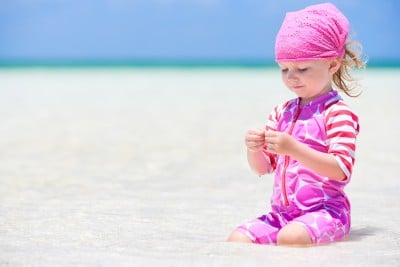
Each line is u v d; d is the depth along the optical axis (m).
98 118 17.02
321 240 4.77
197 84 34.81
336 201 4.97
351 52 5.18
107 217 5.85
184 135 13.27
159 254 4.41
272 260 4.25
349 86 5.42
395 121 15.59
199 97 24.55
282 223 5.02
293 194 5.02
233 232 4.95
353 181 8.12
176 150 11.14
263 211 6.35
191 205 6.63
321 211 4.89
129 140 12.53
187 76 47.66
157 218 5.88
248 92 27.14
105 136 13.14
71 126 15.05
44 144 11.90
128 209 6.30
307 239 4.71
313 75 4.98
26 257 4.27
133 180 8.29
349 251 4.55
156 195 7.21
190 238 5.02
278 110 5.38
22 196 7.04
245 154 10.67
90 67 83.94
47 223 5.54
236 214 6.18
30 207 6.34
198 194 7.33
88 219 5.74
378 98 22.62
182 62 105.25
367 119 16.11
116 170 9.09
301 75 4.99
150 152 10.93
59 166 9.43
